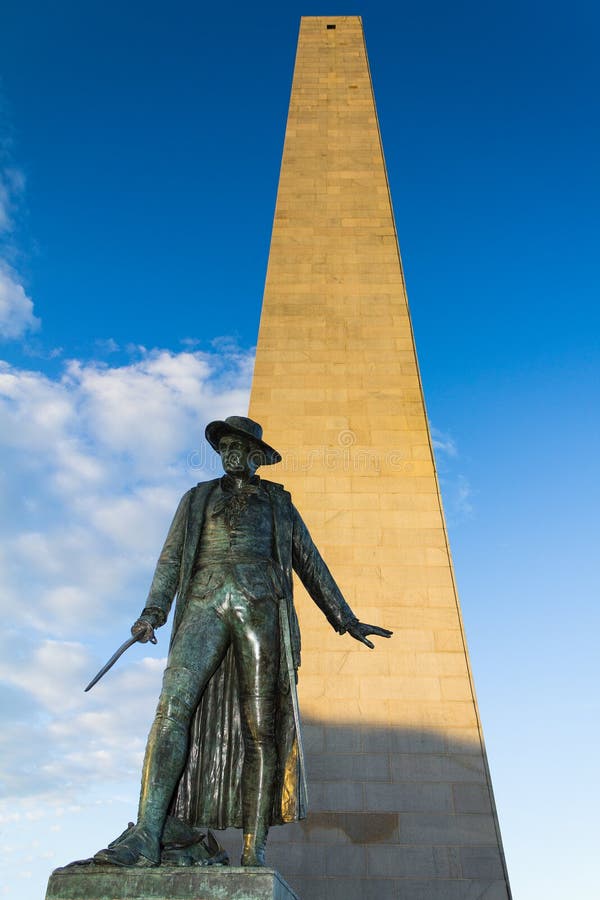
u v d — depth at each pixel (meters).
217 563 6.86
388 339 20.58
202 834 6.04
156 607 6.73
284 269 21.92
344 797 14.14
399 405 19.39
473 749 14.64
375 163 24.48
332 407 19.31
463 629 16.11
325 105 26.39
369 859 13.51
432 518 17.62
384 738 14.79
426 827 13.82
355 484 18.12
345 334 20.66
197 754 6.43
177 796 6.24
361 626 7.40
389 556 17.09
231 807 6.29
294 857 13.54
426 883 13.27
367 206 23.39
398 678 15.48
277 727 6.48
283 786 6.29
